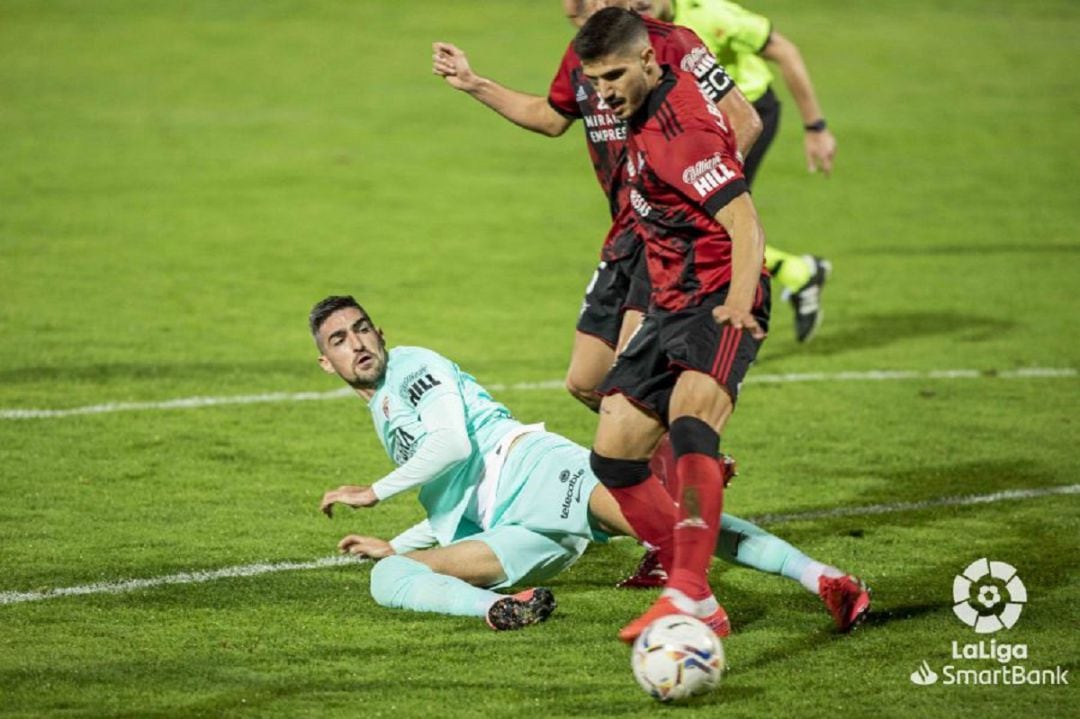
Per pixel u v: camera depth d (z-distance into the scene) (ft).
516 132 201.98
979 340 111.55
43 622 56.80
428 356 61.62
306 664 52.65
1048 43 272.31
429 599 57.72
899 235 150.41
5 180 164.86
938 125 207.10
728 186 52.85
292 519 71.05
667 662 47.67
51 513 71.05
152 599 59.67
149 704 48.91
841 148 193.47
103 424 87.04
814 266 107.34
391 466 80.38
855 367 104.32
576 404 94.07
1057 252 142.61
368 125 202.49
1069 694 50.19
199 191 163.63
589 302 71.10
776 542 56.03
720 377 53.67
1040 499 74.69
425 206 160.76
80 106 207.62
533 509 59.52
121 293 121.39
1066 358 106.22
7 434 84.48
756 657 53.62
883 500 74.90
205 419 88.74
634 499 56.75
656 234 55.88
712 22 92.02
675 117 53.88
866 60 253.24
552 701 49.32
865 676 51.72
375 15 281.13
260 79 230.07
